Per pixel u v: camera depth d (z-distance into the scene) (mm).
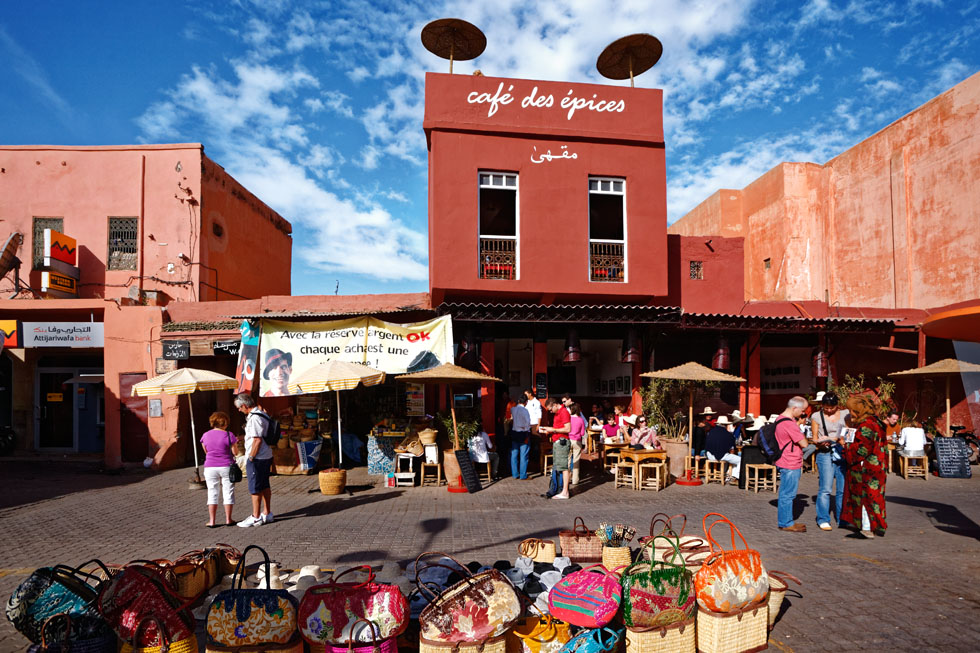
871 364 16016
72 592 3758
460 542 7070
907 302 18422
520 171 13477
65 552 6852
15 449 16391
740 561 4023
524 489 10961
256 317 12508
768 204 23828
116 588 3633
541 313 12438
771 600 4328
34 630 3625
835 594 5129
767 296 23797
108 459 14055
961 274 16562
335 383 10352
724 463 11312
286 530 7809
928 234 17703
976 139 16141
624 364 15508
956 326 5383
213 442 8180
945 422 14570
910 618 4617
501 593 3666
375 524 8133
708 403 15383
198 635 4125
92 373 16656
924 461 11922
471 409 13250
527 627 3838
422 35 13961
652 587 3746
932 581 5473
